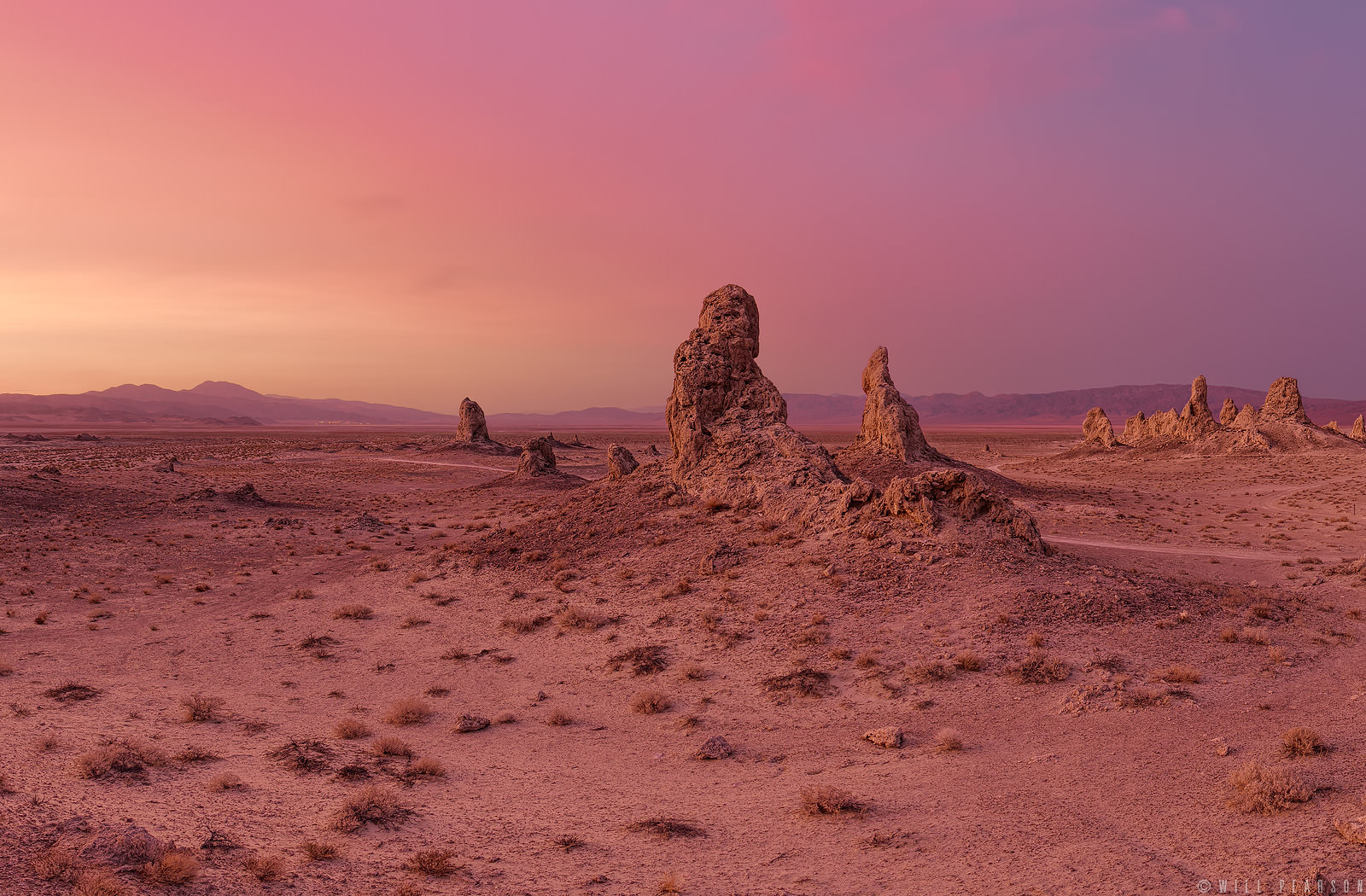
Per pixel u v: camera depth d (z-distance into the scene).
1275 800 11.72
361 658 25.23
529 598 31.50
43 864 9.62
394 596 33.94
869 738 16.67
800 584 28.30
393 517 64.44
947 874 10.71
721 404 43.53
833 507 34.50
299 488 90.31
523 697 20.98
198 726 18.31
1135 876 10.24
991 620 23.31
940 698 18.88
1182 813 12.03
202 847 11.09
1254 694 17.67
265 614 31.39
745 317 44.75
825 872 10.96
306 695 21.52
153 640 27.64
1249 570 34.53
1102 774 13.96
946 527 30.50
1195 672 18.86
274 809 13.09
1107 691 18.27
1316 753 13.74
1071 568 28.33
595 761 16.28
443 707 20.44
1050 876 10.43
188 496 67.06
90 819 11.59
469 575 36.34
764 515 36.69
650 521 38.69
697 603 28.09
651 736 17.86
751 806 13.66
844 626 24.45
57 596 34.53
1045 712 17.56
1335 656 20.39
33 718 18.23
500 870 11.11
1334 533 47.59
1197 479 88.81
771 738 17.34
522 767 15.92
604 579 32.66
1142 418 145.25
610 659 23.73
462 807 13.70
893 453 71.69
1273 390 117.62
